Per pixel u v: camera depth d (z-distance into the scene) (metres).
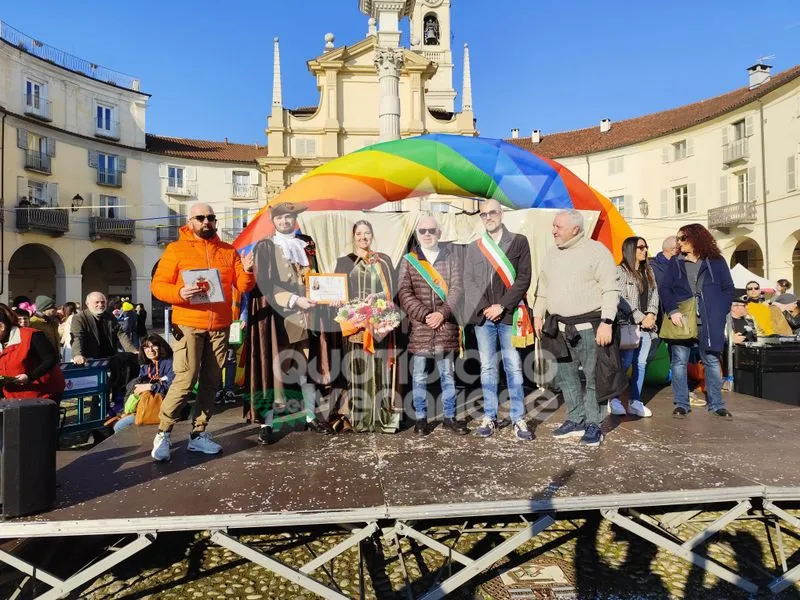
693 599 2.87
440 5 37.94
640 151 30.30
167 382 5.21
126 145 30.05
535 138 35.34
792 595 2.93
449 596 2.90
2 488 2.67
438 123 27.30
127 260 30.16
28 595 2.84
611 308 3.85
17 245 24.58
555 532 3.65
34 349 4.20
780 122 22.61
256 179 34.00
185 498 2.96
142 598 2.88
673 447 3.94
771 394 6.12
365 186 6.04
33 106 25.38
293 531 3.62
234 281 3.85
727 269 4.99
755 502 3.49
